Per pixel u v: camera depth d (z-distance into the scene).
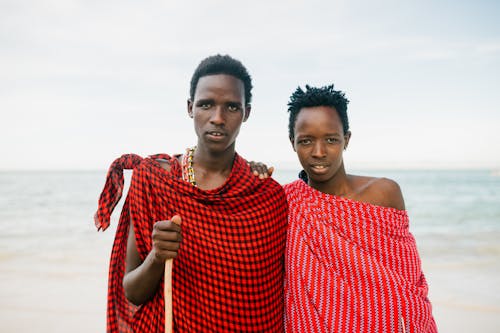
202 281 2.18
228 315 2.19
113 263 2.34
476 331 5.42
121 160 2.34
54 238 13.75
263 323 2.27
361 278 2.39
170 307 1.95
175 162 2.38
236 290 2.20
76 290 7.36
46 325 5.62
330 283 2.42
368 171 85.44
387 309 2.34
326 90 2.58
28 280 8.12
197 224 2.18
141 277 2.10
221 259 2.18
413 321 2.35
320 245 2.46
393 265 2.46
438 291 7.26
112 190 2.29
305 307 2.45
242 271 2.21
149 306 2.23
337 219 2.48
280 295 2.47
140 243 2.22
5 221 18.33
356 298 2.38
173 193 2.20
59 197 29.59
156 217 2.20
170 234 1.94
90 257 10.58
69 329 5.48
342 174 2.63
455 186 37.25
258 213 2.32
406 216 2.60
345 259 2.42
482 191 32.38
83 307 6.39
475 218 18.83
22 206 24.44
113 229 15.34
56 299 6.82
